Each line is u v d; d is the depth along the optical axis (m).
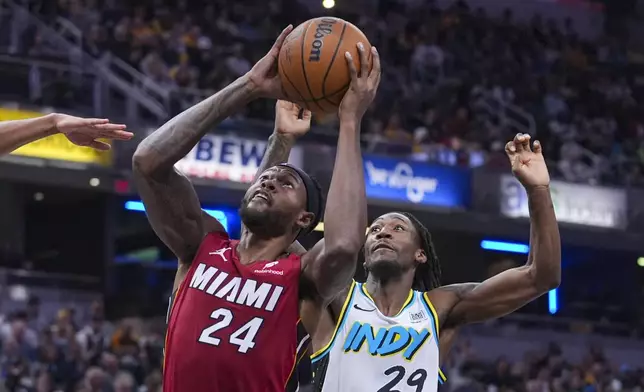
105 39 18.48
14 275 16.44
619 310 21.12
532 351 18.36
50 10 18.44
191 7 21.02
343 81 3.83
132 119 16.92
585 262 21.78
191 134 3.80
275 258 3.90
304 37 3.86
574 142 20.94
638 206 19.97
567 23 25.89
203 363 3.69
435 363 5.20
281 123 4.75
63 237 19.28
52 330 13.90
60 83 16.50
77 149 16.48
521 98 21.91
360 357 5.17
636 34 26.75
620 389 17.05
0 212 17.84
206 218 4.05
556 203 19.38
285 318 3.75
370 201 17.73
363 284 5.46
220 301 3.76
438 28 23.06
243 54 20.31
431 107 20.67
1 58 16.64
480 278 20.50
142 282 18.05
